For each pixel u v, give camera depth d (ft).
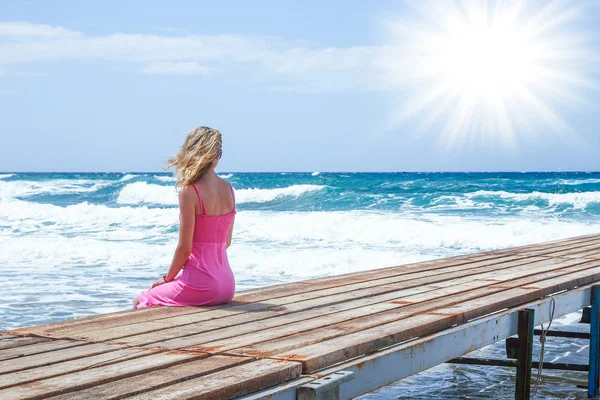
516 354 17.21
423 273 22.29
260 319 14.07
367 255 46.26
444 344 13.51
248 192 109.91
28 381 8.95
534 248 30.99
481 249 53.21
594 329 19.56
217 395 8.68
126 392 8.50
